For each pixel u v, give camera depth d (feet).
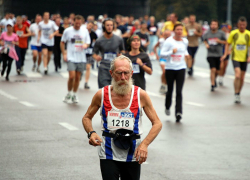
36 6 447.01
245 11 606.55
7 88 119.44
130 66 36.19
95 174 52.01
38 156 59.00
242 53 105.81
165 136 71.20
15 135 70.13
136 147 36.47
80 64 99.45
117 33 155.94
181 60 83.61
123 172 37.09
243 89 127.13
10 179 50.14
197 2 614.34
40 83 129.80
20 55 149.48
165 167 55.11
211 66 125.08
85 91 117.80
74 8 469.57
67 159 57.72
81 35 98.89
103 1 481.46
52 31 154.40
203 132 74.43
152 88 127.13
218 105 101.76
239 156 60.44
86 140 67.62
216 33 126.72
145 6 506.89
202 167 55.36
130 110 36.27
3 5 418.31
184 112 92.68
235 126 79.51
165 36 121.39
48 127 75.87
